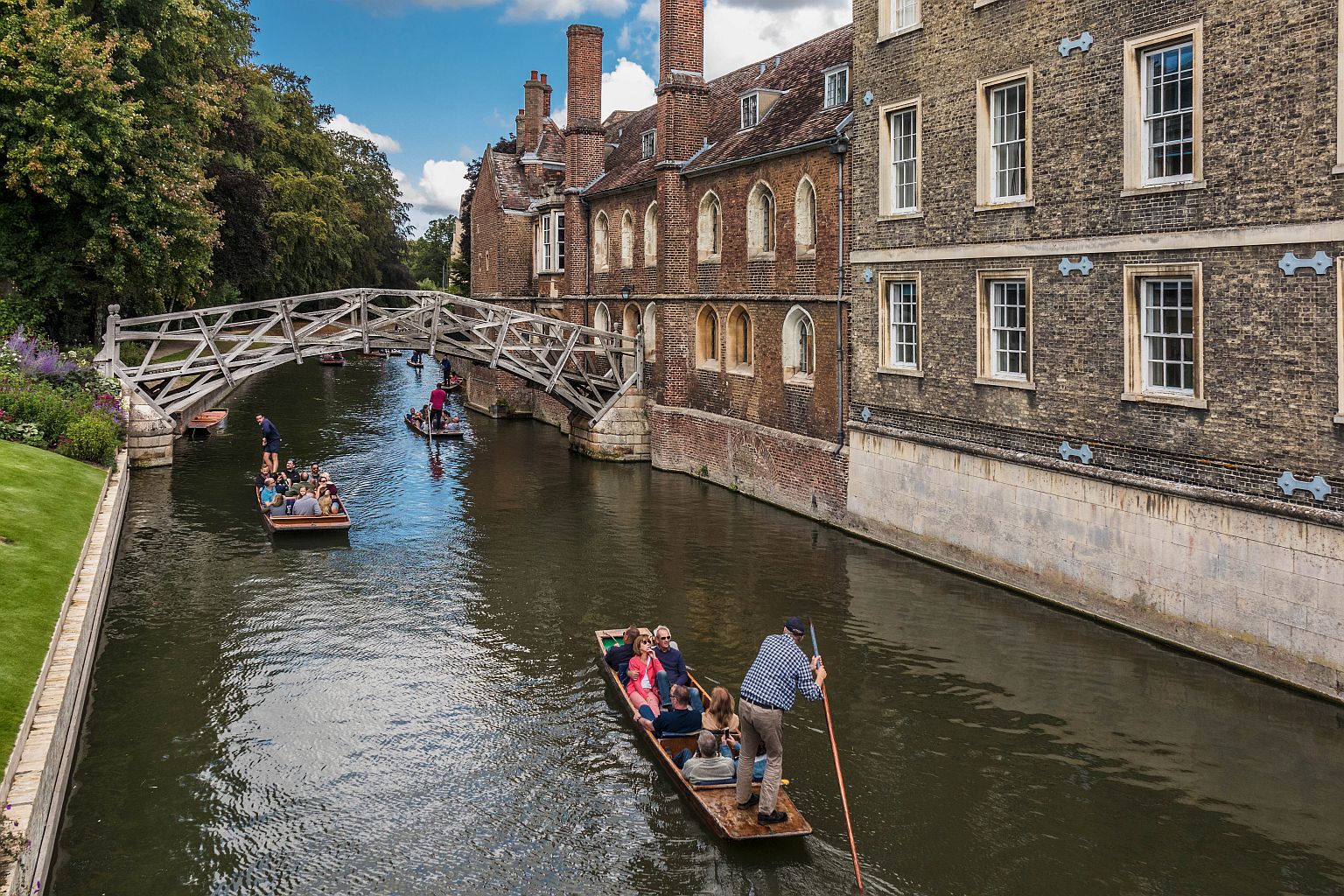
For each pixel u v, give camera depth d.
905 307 18.22
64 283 27.09
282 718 11.81
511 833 9.41
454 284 68.38
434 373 55.00
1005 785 10.04
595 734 11.41
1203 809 9.51
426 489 24.59
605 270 32.75
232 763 10.73
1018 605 15.17
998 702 11.90
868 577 16.88
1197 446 12.69
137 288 30.06
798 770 10.40
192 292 33.09
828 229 20.41
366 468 27.30
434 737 11.35
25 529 14.90
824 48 25.86
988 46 15.61
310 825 9.55
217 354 26.69
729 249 24.58
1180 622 13.05
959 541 16.94
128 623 14.91
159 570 17.52
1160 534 13.21
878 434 18.77
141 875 8.70
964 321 16.52
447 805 9.90
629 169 31.80
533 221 40.25
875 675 12.76
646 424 29.16
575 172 34.16
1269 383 11.76
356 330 27.55
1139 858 8.75
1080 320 14.30
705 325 26.19
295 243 54.19
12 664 10.35
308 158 59.72
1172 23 12.59
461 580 17.09
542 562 18.16
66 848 9.06
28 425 21.42
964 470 16.67
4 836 7.07
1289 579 11.62
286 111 58.66
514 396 38.12
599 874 8.73
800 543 19.20
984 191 15.93
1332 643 11.22
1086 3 13.83
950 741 10.98
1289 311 11.48
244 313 56.06
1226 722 11.12
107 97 25.53
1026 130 15.06
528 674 13.14
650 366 29.39
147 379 26.55
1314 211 11.12
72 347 30.80
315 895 8.48
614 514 21.88
